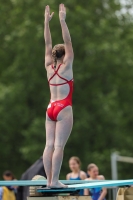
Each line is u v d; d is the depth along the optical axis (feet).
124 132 193.77
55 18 181.68
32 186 64.34
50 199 58.65
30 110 186.80
